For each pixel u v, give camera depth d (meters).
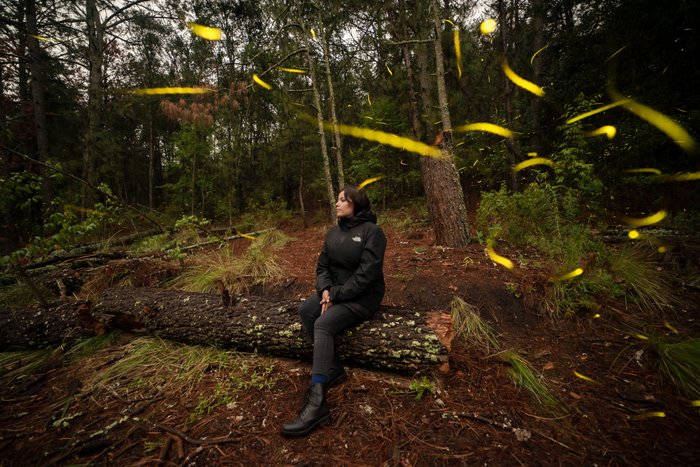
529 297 2.75
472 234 4.41
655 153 5.04
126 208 3.94
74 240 3.23
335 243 2.08
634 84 5.12
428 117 5.70
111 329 2.75
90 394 2.07
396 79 6.66
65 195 5.42
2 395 2.11
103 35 8.88
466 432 1.62
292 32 4.80
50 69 8.99
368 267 1.90
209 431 1.71
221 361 2.29
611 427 1.61
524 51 6.97
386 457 1.51
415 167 7.67
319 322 1.91
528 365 2.10
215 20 8.30
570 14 6.29
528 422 1.67
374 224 2.04
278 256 4.50
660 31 4.72
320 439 1.63
